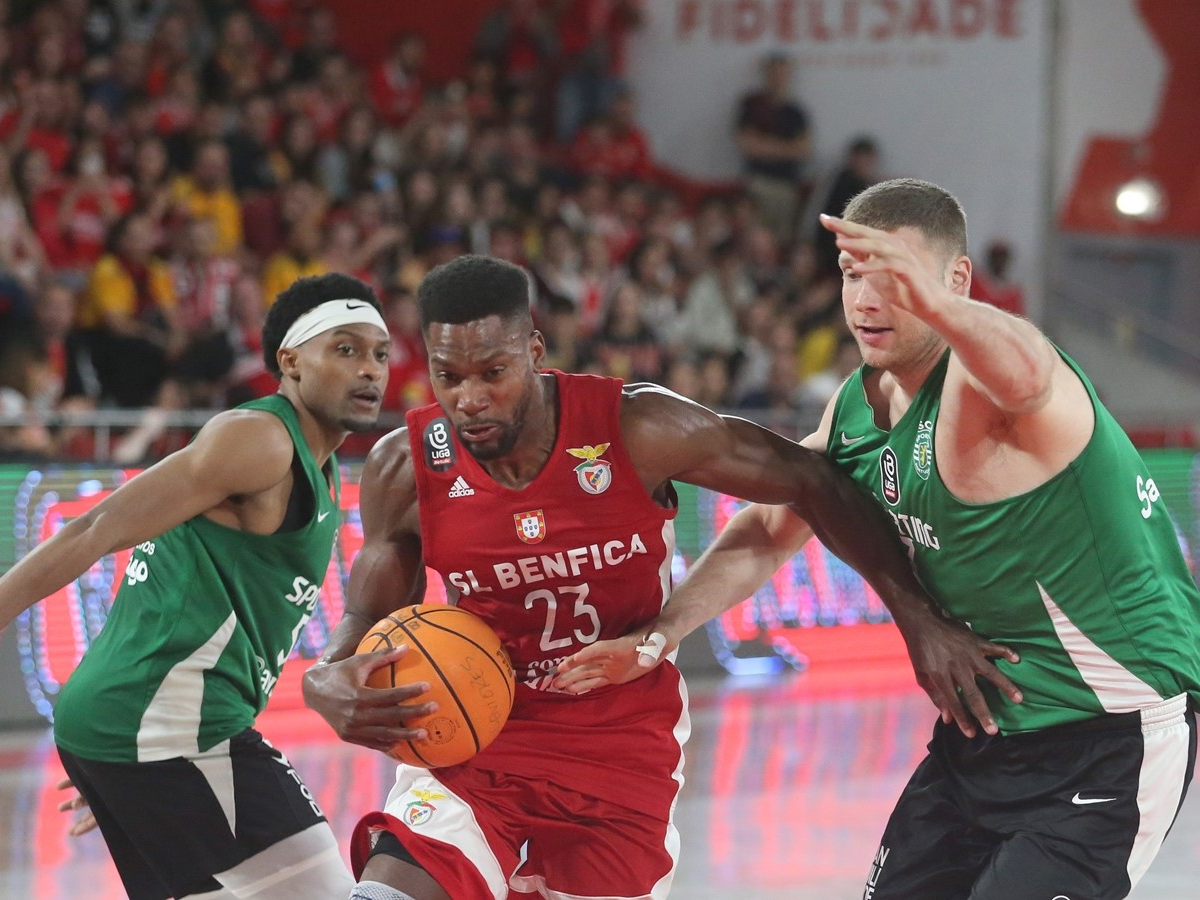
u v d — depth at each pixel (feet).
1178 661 21.99
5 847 38.68
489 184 81.15
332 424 25.41
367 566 23.73
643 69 98.63
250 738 24.85
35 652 52.60
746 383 81.46
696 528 62.59
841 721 55.47
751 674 64.54
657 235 83.05
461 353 20.83
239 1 86.33
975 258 98.58
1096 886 21.45
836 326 86.69
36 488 53.06
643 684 24.11
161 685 24.09
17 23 78.18
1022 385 19.36
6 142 71.31
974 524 21.67
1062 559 21.45
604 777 23.56
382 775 46.34
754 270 87.81
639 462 22.85
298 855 24.35
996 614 22.40
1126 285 100.78
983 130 98.02
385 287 74.43
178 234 69.51
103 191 70.95
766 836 40.11
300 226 73.41
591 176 86.89
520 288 21.30
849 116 98.53
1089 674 21.91
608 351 74.38
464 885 21.79
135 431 57.98
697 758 49.11
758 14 97.96
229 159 75.87
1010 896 21.38
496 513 22.54
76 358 64.69
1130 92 99.60
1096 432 21.15
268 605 24.79
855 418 23.79
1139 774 21.80
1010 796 22.48
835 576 67.41
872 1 97.71
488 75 91.91
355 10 97.04
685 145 99.09
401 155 83.20
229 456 23.36
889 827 24.04
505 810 23.16
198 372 65.16
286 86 82.33
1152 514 22.48
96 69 76.28
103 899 34.63
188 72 77.51
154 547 24.49
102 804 25.11
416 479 23.03
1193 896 35.91
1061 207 99.45
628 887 23.75
